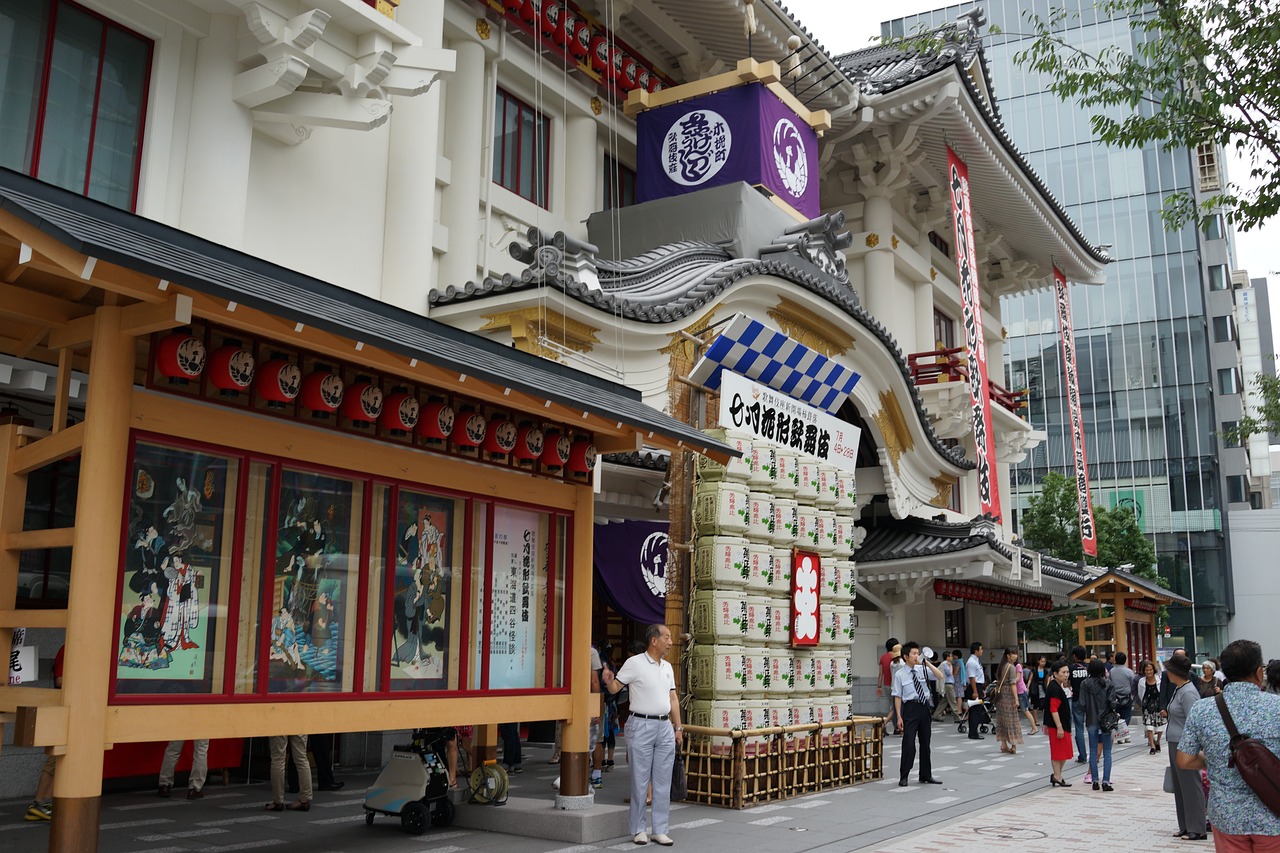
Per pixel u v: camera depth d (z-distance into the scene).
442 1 15.28
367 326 6.73
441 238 16.08
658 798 9.09
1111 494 61.00
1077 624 29.88
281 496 7.20
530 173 18.53
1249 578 59.44
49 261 5.24
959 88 23.06
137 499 6.32
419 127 14.99
